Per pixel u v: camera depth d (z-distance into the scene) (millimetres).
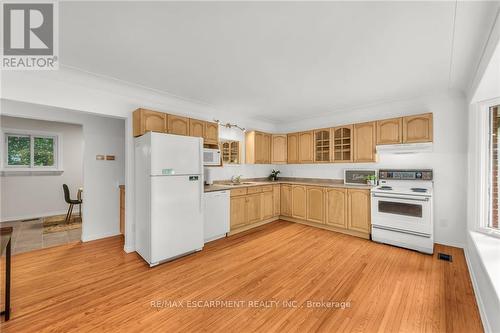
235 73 2533
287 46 1949
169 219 2744
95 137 3641
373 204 3451
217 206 3557
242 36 1797
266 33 1753
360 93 3221
